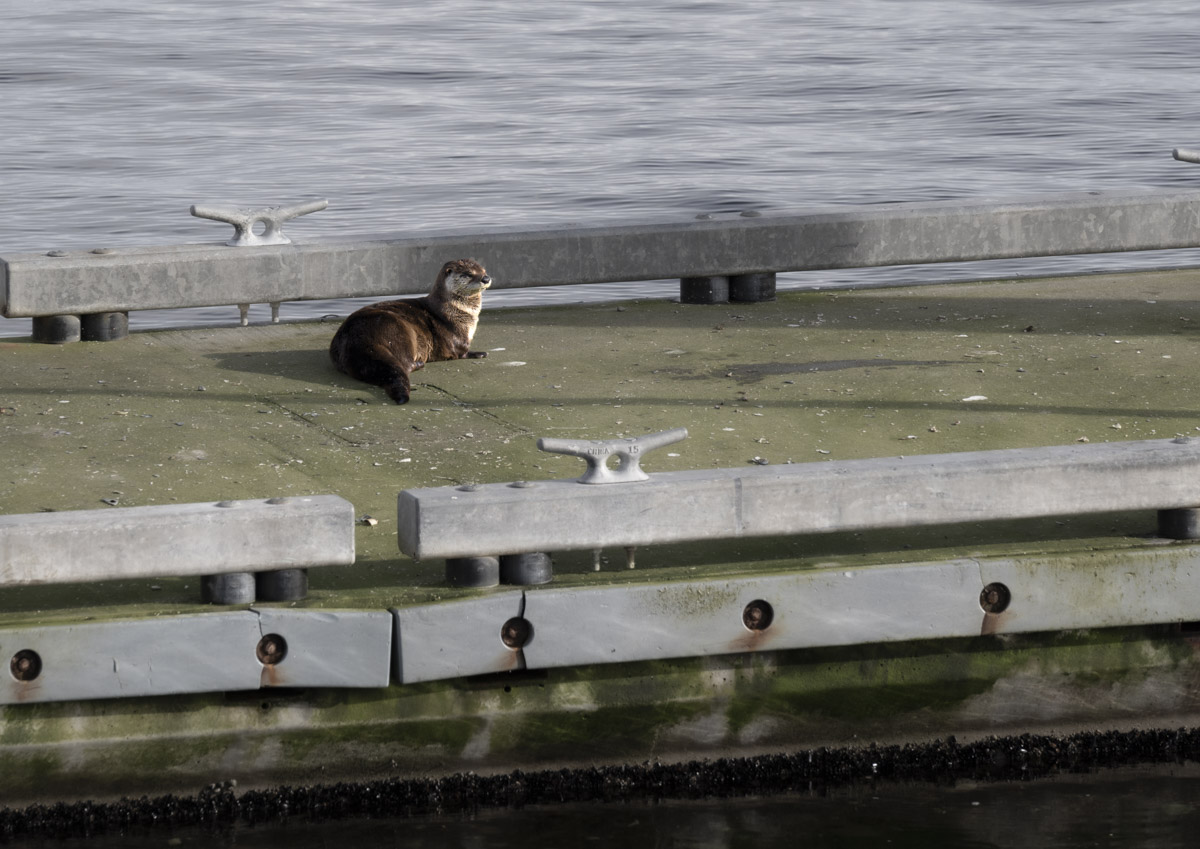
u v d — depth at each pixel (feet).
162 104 242.78
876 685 55.52
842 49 302.66
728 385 77.51
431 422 72.49
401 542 53.47
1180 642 57.16
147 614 50.49
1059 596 55.01
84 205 173.99
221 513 50.88
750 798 54.80
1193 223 96.32
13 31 328.29
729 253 93.25
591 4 384.88
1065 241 95.20
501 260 90.38
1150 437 68.74
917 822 53.52
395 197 176.35
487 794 53.52
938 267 145.59
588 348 85.25
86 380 78.54
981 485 55.01
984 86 252.01
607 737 54.13
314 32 329.31
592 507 52.90
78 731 50.44
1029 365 79.97
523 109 237.25
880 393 75.56
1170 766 57.11
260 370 80.94
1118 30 324.80
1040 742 56.90
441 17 357.41
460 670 51.62
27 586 50.42
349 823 52.44
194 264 86.74
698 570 54.34
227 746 51.60
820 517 54.44
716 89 253.65
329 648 50.70
